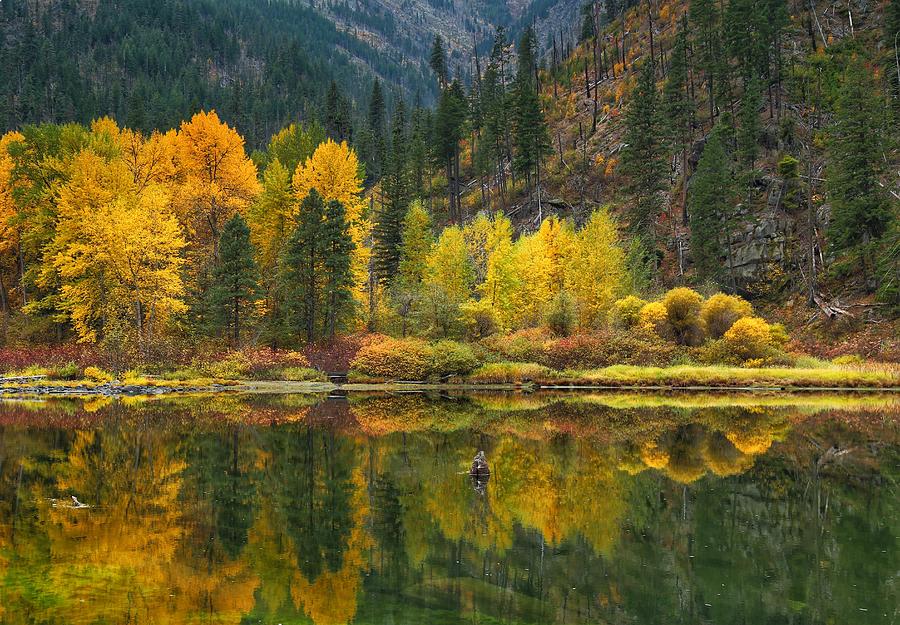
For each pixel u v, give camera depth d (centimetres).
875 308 4528
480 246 5666
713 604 778
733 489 1369
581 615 736
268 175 4612
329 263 4084
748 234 5547
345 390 3591
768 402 3011
